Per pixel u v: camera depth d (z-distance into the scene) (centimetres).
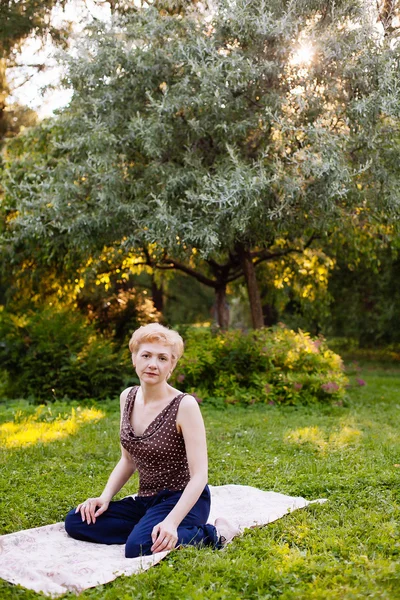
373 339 2152
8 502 501
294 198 983
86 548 401
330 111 1024
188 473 410
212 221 991
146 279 2105
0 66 1398
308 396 1046
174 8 1134
